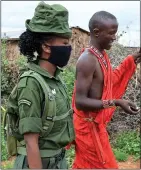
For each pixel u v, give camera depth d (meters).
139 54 3.99
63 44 2.48
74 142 3.65
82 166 3.60
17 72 8.99
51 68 2.52
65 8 2.49
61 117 2.48
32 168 2.33
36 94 2.35
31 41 2.48
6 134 2.54
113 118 7.54
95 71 3.47
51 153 2.48
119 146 7.25
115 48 7.58
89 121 3.52
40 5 2.46
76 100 3.43
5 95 8.95
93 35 3.55
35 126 2.34
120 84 3.98
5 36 10.00
